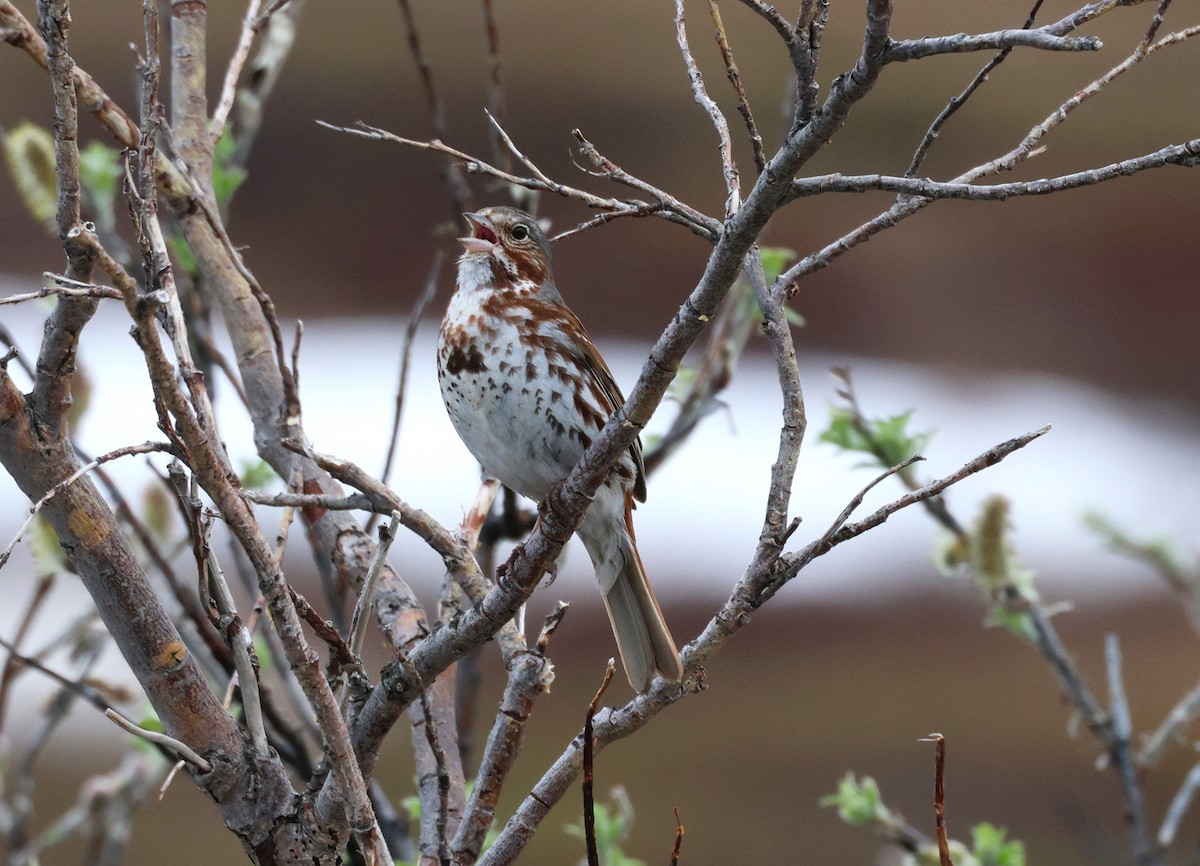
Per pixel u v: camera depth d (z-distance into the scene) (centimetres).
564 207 1886
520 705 516
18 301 390
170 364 395
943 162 1917
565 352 769
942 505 809
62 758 1257
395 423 668
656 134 1867
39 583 700
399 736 1342
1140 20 1862
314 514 680
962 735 1424
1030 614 805
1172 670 1519
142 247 430
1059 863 1288
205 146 733
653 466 850
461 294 786
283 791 486
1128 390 1995
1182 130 1912
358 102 1872
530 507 860
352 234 1862
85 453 685
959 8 1773
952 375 1972
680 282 1948
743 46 1867
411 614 648
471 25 1886
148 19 459
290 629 418
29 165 790
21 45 531
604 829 705
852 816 749
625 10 1866
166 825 1284
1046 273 2070
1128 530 904
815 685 1508
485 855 500
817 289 2073
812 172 1892
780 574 506
